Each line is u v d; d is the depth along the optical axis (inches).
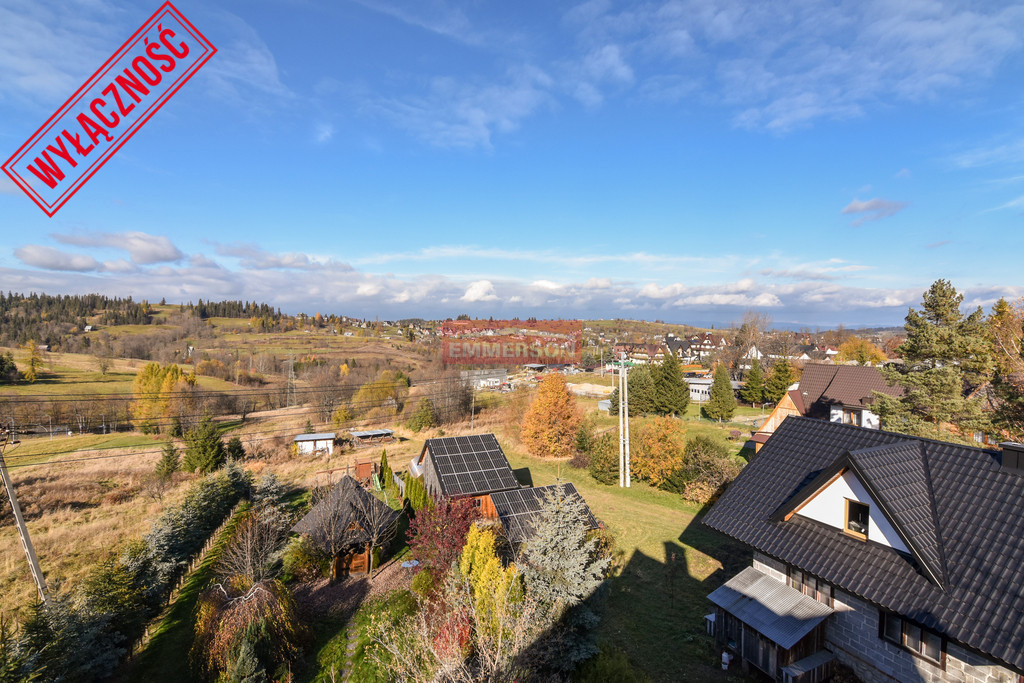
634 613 814.5
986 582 488.7
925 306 1382.9
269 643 674.8
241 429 2785.4
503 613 563.2
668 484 1455.5
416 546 960.9
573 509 709.3
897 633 550.0
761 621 629.0
